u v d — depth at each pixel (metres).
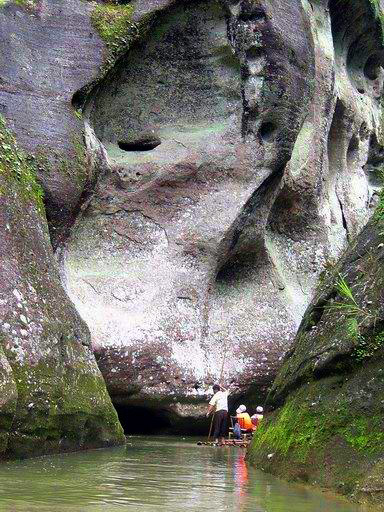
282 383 7.45
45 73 12.43
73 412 8.44
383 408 5.59
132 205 14.26
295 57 14.78
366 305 6.41
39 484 5.60
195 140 14.67
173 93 14.89
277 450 6.72
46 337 8.38
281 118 14.62
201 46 14.71
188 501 4.98
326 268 16.27
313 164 17.03
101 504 4.68
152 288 13.87
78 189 12.31
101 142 14.28
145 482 5.98
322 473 5.68
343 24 19.16
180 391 13.41
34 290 8.58
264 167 14.62
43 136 12.05
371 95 20.80
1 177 8.91
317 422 6.16
